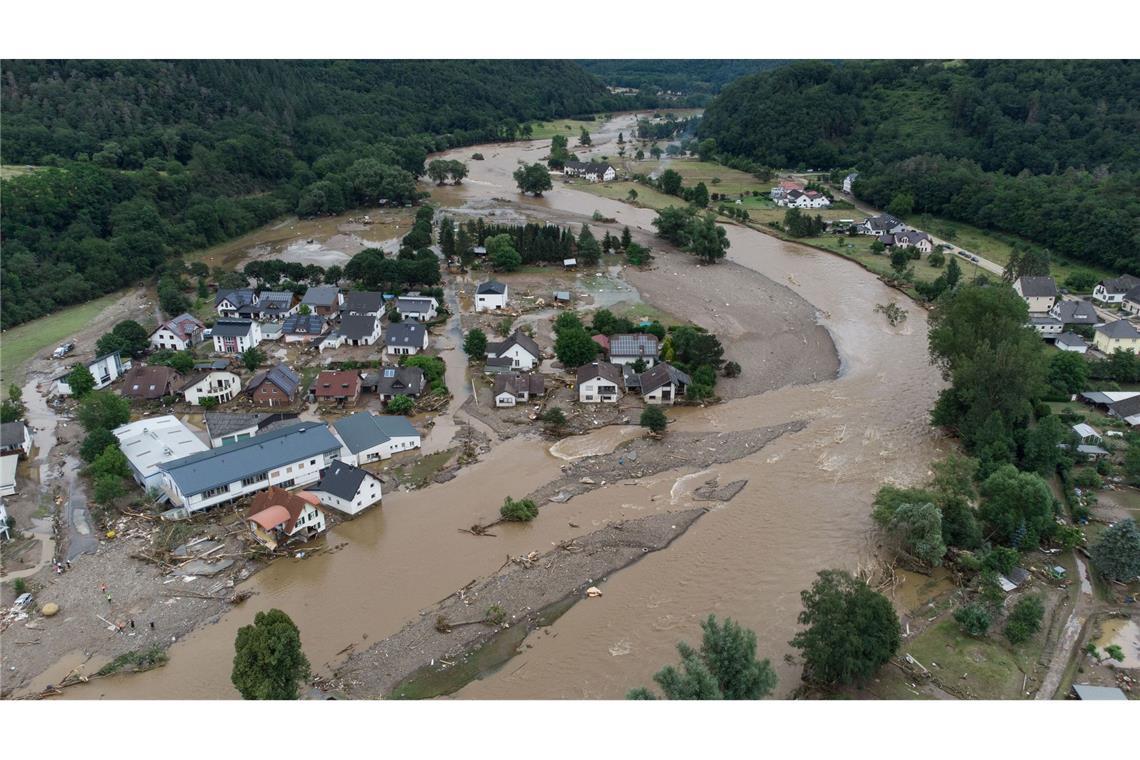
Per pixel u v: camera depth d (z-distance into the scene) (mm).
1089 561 56844
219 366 89688
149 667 47719
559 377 89250
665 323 107062
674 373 84250
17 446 73062
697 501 65812
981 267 133250
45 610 52219
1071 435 69062
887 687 44719
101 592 54469
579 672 47094
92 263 123938
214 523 62031
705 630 41219
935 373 92312
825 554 58469
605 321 98938
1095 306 110312
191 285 126500
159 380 85438
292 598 53906
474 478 69375
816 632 43469
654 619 51750
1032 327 82438
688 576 56156
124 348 94000
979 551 55562
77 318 113688
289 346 100000
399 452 73688
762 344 101250
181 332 99438
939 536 54500
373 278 120188
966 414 73750
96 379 87875
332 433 70812
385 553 58906
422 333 97375
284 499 60344
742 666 39656
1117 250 123375
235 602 53312
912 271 127438
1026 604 49062
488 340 100750
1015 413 70312
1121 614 51250
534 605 53156
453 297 119625
